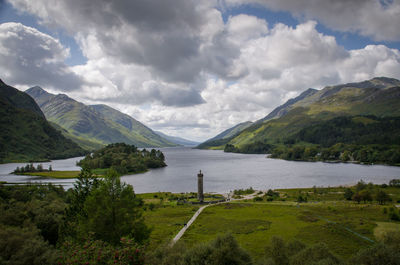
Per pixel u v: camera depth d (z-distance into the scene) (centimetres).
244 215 10856
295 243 5266
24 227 5269
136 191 19150
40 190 13100
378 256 4212
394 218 9206
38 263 3459
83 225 4825
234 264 4150
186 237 7819
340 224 8656
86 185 6319
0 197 9238
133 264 3256
